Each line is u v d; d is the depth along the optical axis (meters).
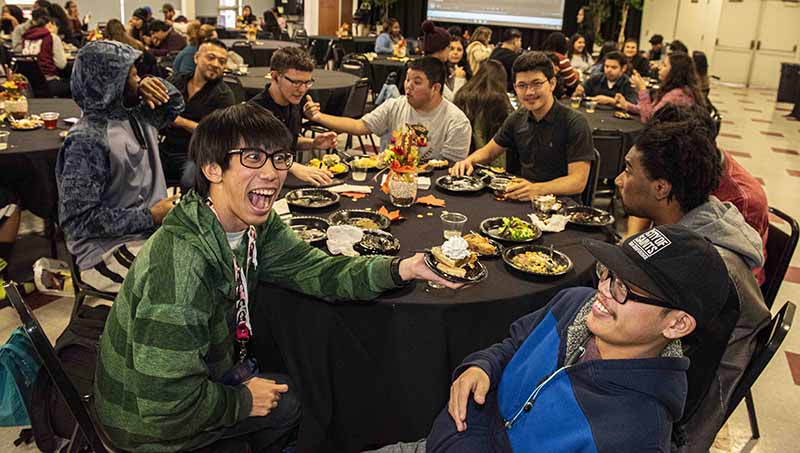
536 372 1.24
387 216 2.13
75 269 2.11
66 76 6.94
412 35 14.55
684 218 1.61
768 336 1.57
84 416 1.30
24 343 1.44
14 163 2.82
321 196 2.32
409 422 1.70
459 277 1.51
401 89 8.03
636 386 1.06
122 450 1.34
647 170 1.60
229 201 1.32
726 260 1.51
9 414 1.47
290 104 3.10
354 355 1.66
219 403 1.29
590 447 1.05
